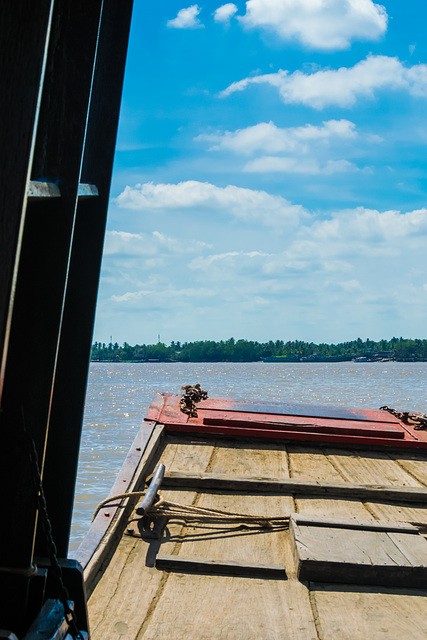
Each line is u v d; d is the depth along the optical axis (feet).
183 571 10.78
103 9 7.88
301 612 9.45
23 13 4.75
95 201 7.83
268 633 8.82
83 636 6.93
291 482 15.01
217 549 11.70
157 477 14.16
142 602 9.66
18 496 6.20
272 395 158.40
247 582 10.41
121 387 190.70
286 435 19.35
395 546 11.07
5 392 6.23
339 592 10.11
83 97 6.24
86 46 6.23
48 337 6.23
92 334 7.78
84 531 32.17
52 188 5.97
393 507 14.24
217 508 13.84
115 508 12.77
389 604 9.76
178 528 12.68
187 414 20.83
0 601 6.24
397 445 19.16
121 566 10.88
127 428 76.69
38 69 4.80
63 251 6.20
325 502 14.46
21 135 4.78
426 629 9.04
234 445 19.08
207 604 9.63
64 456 7.61
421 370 476.95
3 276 4.77
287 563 11.18
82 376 7.70
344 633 8.87
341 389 193.06
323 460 18.08
